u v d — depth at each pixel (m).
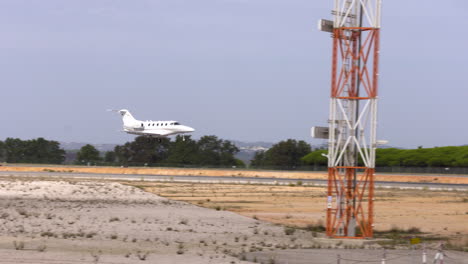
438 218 94.69
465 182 187.38
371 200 65.62
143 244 62.47
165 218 88.94
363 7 63.94
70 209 98.12
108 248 58.81
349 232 66.69
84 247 58.91
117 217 88.50
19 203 106.00
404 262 52.09
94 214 91.88
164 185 160.88
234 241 67.62
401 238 71.75
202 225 82.00
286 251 58.34
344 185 66.88
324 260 52.91
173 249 59.44
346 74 64.94
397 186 162.38
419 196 131.38
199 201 118.50
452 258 55.22
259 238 70.44
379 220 91.88
